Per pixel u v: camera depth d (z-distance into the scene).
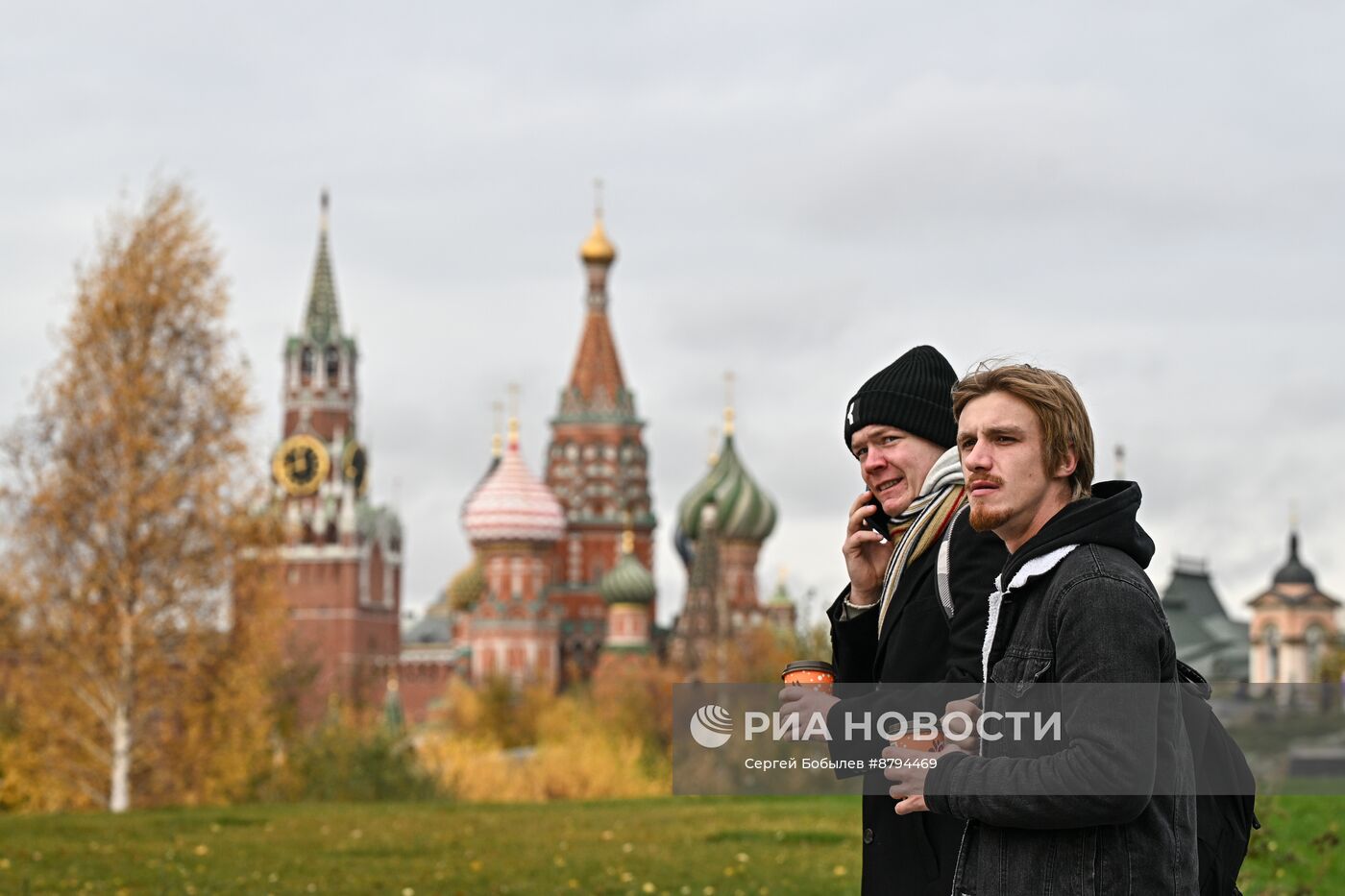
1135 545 4.46
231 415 40.72
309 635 180.75
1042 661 4.38
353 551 181.88
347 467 186.00
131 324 40.19
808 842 18.12
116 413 39.47
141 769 40.75
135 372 39.94
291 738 45.03
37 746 40.19
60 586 39.19
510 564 156.25
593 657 162.25
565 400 170.25
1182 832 4.35
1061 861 4.29
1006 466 4.57
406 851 17.88
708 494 155.62
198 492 39.81
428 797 40.69
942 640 5.23
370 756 40.53
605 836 19.08
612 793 47.47
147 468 40.09
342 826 21.33
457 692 113.94
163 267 40.50
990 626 4.61
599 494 168.00
